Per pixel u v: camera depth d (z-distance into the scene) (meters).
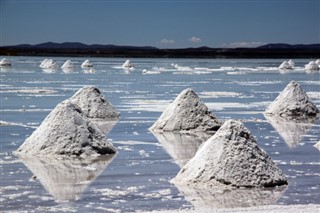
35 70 86.69
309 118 32.22
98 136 20.84
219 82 63.66
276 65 133.50
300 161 19.66
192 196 14.79
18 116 30.59
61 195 14.79
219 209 13.46
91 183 16.16
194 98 27.23
